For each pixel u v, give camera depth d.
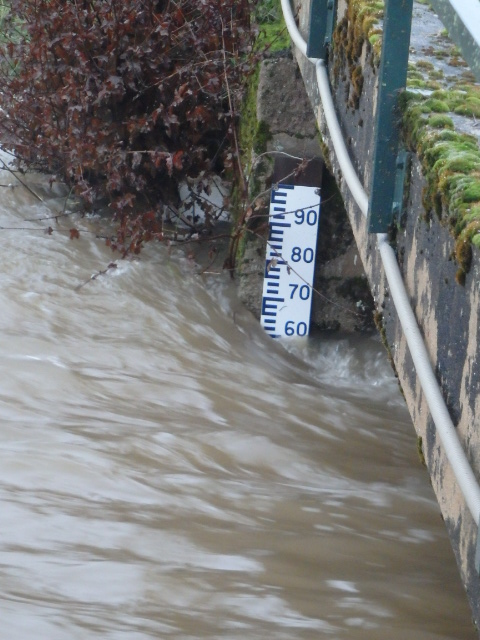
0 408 3.73
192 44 6.10
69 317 5.05
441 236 2.23
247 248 5.77
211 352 5.18
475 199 2.08
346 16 3.51
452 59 3.01
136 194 6.49
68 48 6.12
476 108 2.56
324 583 2.77
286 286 5.78
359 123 3.26
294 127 5.61
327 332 5.91
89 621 2.29
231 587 2.61
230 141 6.18
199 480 3.42
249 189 5.70
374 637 2.49
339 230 5.79
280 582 2.72
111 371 4.49
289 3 4.76
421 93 2.64
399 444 4.45
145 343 4.96
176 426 3.96
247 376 4.97
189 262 5.99
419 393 2.42
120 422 3.85
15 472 3.12
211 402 4.42
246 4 6.05
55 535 2.75
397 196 2.71
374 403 5.14
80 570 2.56
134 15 5.99
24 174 6.68
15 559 2.57
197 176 6.39
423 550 3.18
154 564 2.67
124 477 3.27
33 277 5.42
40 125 6.49
